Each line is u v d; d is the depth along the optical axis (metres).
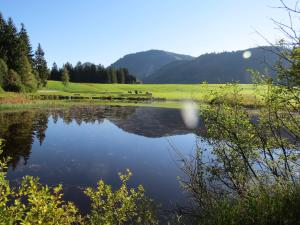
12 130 29.16
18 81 75.94
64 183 14.56
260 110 7.52
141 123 35.88
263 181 6.71
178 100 79.38
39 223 4.55
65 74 120.44
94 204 6.56
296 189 5.09
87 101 72.31
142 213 6.83
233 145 7.69
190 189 7.61
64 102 66.31
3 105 49.66
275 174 6.80
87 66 169.25
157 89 123.38
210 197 7.05
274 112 6.92
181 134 28.53
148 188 13.76
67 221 5.35
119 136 27.55
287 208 4.73
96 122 36.69
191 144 23.77
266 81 6.59
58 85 118.56
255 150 7.48
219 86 8.39
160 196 12.59
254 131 7.52
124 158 19.59
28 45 102.06
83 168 17.22
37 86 97.12
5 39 85.19
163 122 36.69
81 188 13.84
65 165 17.77
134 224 7.60
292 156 7.12
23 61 84.38
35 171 16.45
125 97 84.12
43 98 72.44
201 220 5.80
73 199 12.45
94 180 15.12
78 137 26.84
